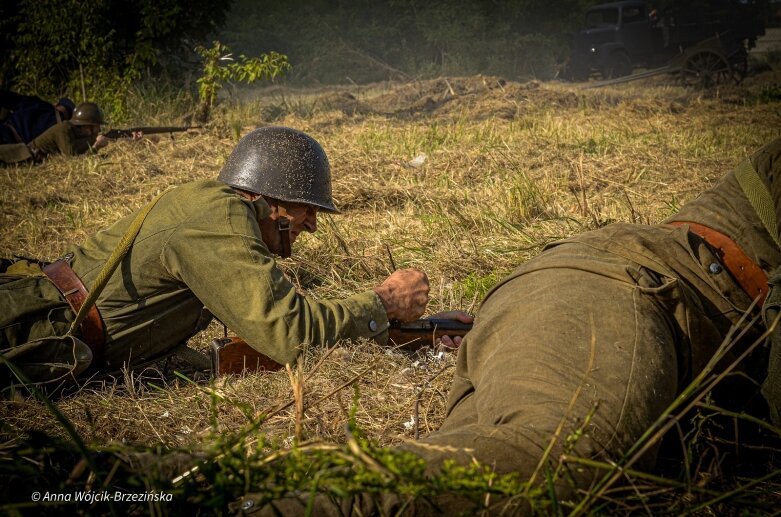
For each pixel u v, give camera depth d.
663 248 2.44
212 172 8.36
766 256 2.43
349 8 26.64
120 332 3.14
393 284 3.35
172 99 13.78
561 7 25.61
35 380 3.02
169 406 2.96
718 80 18.81
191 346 3.82
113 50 13.79
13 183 8.29
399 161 8.19
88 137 9.70
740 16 21.78
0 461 2.09
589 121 11.38
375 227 5.91
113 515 1.76
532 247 4.70
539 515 1.75
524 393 2.04
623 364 2.07
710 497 2.10
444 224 5.73
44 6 13.53
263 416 2.10
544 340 2.14
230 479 1.74
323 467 1.79
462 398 2.35
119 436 2.74
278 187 3.36
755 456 2.43
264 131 3.45
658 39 22.42
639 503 1.99
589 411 1.97
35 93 13.83
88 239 3.29
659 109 12.53
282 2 26.62
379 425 2.70
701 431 2.39
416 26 26.59
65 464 2.19
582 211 5.81
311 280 4.66
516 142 9.44
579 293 2.27
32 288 3.08
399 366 3.09
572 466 1.87
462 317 3.46
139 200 7.34
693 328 2.30
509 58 25.83
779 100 14.46
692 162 7.93
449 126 11.12
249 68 12.20
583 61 23.38
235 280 3.04
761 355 2.47
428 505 1.79
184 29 14.53
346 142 9.81
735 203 2.52
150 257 3.11
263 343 3.04
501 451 1.86
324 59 25.91
